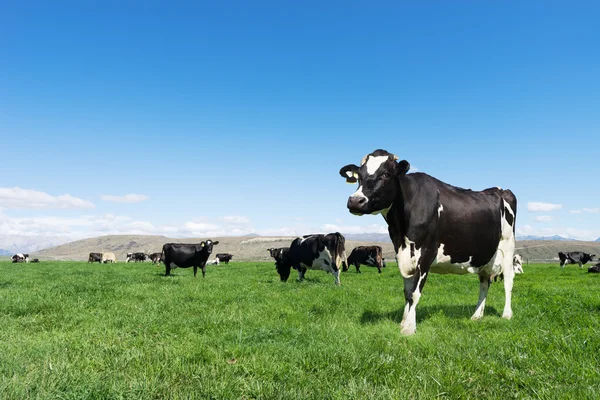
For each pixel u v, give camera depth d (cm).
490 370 510
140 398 422
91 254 6375
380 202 784
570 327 746
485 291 959
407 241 820
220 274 2619
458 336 706
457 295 1346
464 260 888
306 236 1992
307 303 1102
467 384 468
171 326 807
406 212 812
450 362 539
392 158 801
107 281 1861
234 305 1066
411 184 823
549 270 3584
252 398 448
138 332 765
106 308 1030
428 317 931
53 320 870
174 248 2367
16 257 6469
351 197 783
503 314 949
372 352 605
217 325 819
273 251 3559
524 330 736
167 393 444
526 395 433
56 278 2123
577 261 4709
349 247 13988
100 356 579
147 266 4025
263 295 1300
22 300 1083
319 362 561
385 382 481
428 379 481
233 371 522
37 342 670
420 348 625
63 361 530
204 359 584
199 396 435
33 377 461
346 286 1648
